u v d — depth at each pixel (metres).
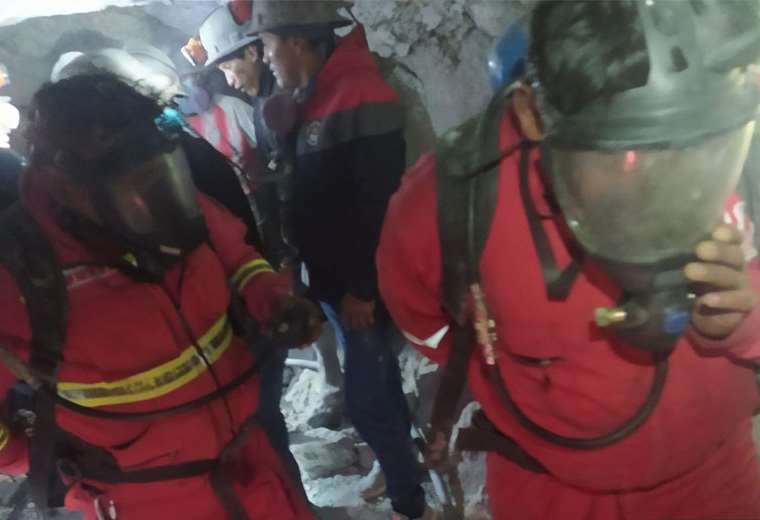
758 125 1.07
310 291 2.06
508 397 1.19
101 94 1.17
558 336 1.07
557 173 0.92
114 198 1.15
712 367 1.09
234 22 2.12
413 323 1.28
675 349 1.06
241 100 2.24
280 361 1.92
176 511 1.42
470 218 1.04
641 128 0.82
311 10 1.83
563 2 0.86
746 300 0.93
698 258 0.90
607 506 1.24
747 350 1.05
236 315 1.49
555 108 0.87
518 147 1.01
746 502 1.24
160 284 1.28
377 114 1.80
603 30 0.82
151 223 1.19
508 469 1.31
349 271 1.89
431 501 2.29
